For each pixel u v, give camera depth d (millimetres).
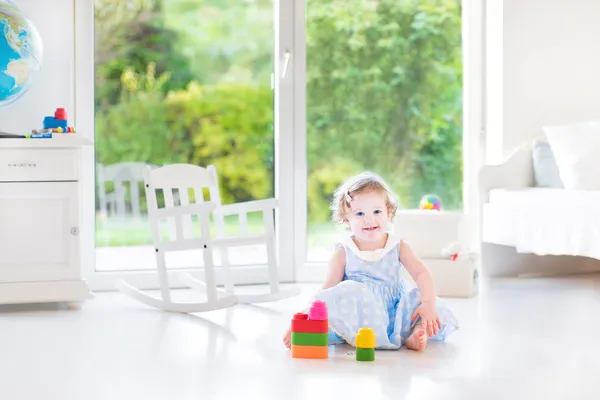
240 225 3246
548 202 3256
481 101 3949
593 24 3898
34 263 2975
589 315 2795
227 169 3678
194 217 3641
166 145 3596
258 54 3691
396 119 3877
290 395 1752
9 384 1867
